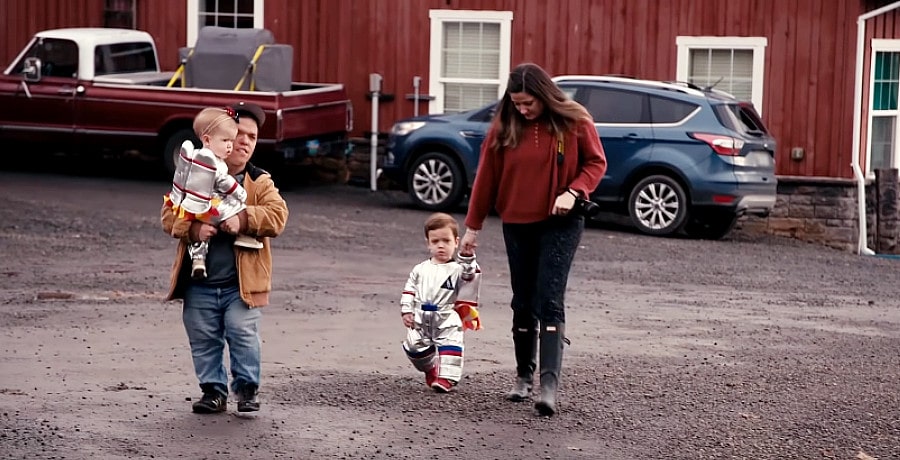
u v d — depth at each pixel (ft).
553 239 27.35
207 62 73.05
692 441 25.70
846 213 75.97
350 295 42.73
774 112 76.95
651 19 78.07
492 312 40.63
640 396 29.27
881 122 79.05
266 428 25.41
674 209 65.00
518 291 28.12
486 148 27.84
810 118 76.54
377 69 81.05
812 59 76.38
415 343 29.09
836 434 26.55
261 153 70.08
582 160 27.55
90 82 72.95
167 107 71.82
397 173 70.90
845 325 40.45
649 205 65.46
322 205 70.28
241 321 25.50
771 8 76.64
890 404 29.25
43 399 27.09
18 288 41.91
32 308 38.29
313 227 60.70
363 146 81.30
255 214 24.98
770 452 25.11
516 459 24.11
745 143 64.44
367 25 81.05
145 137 72.38
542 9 79.15
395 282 46.03
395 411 27.22
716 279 50.88
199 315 25.68
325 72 81.66
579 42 78.84
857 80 75.77
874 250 77.77
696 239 66.13
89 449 23.49
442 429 25.95
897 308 44.98
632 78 72.43
